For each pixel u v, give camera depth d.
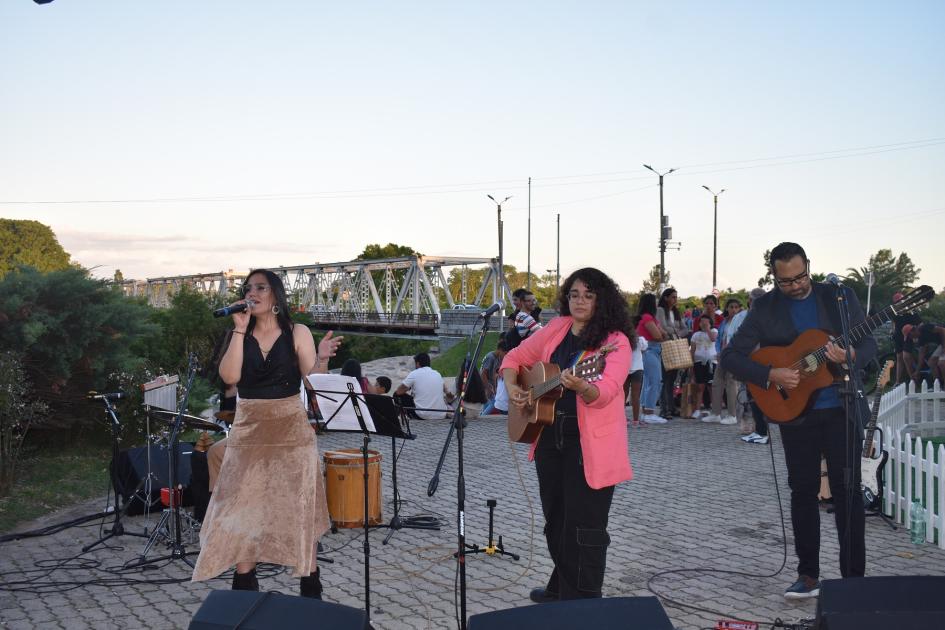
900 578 2.93
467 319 43.34
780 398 4.78
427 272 69.69
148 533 6.60
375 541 6.38
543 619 2.74
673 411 13.79
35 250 80.12
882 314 4.55
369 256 89.69
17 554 6.11
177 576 5.57
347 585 5.35
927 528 6.19
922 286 4.48
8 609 4.93
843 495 4.64
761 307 4.97
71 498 8.05
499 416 13.73
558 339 4.31
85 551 6.11
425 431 12.24
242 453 4.05
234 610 2.84
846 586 2.92
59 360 9.47
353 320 62.22
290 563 3.96
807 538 4.86
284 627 2.76
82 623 4.71
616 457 3.95
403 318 59.88
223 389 6.60
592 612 2.76
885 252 40.44
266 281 4.11
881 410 10.02
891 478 6.82
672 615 4.69
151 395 7.55
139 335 10.59
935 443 10.15
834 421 4.70
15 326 9.15
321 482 4.23
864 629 2.74
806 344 4.70
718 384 12.89
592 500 3.99
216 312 3.87
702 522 6.89
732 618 4.64
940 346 12.58
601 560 4.01
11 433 8.60
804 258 4.72
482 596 5.10
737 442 11.09
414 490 8.30
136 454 7.14
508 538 6.48
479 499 7.89
